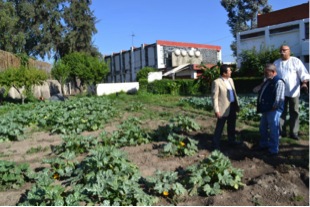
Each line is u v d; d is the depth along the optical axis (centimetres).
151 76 3456
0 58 2420
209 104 1400
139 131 780
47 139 933
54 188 443
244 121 988
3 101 2266
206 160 501
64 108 1480
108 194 436
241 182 488
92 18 4553
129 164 540
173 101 1977
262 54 2561
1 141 929
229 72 676
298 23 2697
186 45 4503
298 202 418
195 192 458
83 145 729
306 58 2631
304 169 519
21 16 4116
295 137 721
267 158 594
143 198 431
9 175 540
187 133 842
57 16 4181
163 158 641
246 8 4644
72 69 3275
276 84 606
